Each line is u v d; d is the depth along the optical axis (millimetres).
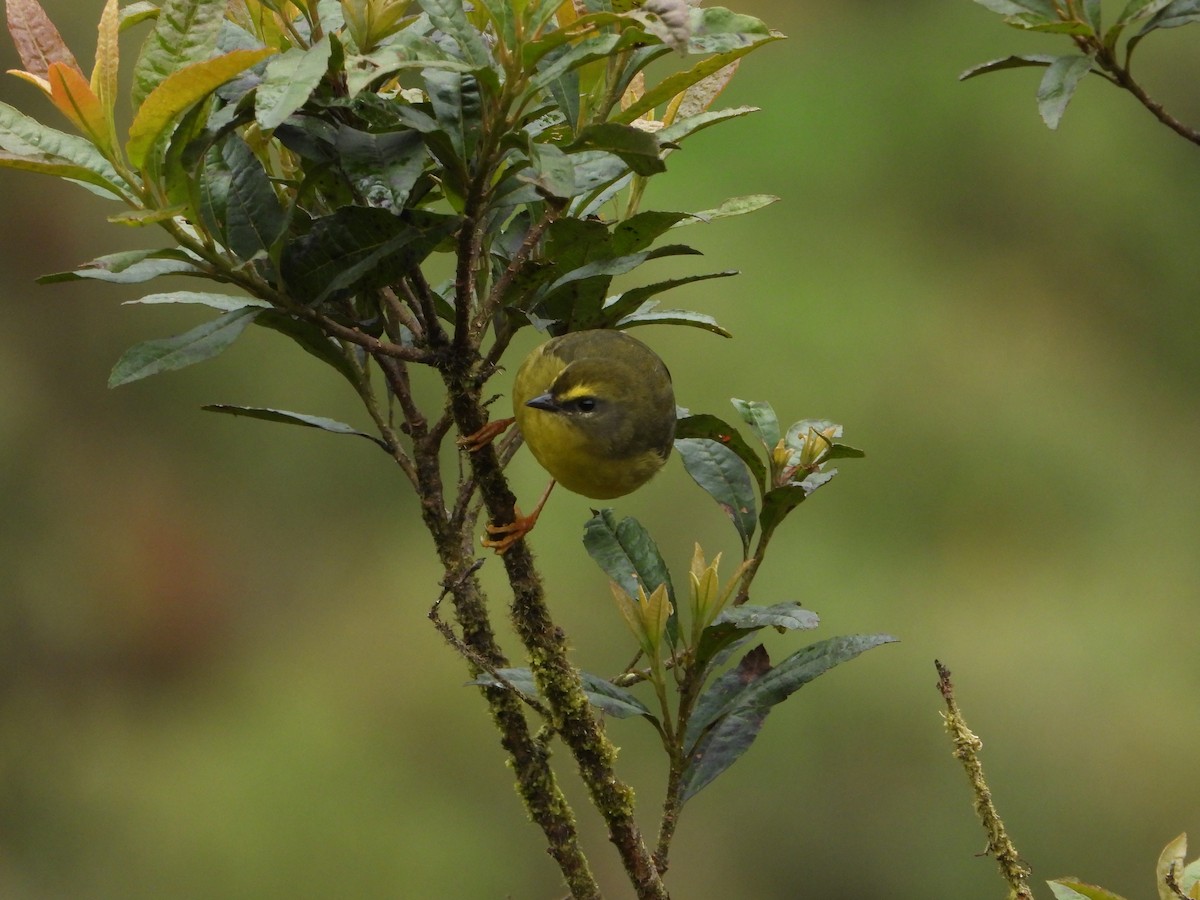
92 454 14508
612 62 4566
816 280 14328
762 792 12375
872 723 12609
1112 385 14438
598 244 4574
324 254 4219
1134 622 13227
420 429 4977
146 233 14289
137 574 14352
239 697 14086
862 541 13461
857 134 15195
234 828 13023
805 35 15773
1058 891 4195
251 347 14570
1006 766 12406
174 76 3748
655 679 4785
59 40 4289
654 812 12180
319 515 14688
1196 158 15336
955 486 13641
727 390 13641
